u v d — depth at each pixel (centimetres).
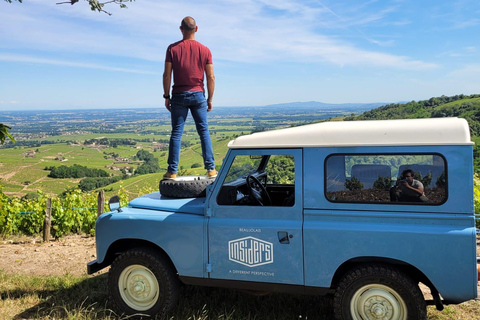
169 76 511
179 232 429
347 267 402
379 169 372
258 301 486
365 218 375
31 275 649
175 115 509
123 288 458
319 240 383
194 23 511
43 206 998
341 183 383
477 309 459
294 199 397
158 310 440
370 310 374
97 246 469
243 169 440
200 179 484
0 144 729
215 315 452
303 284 391
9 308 498
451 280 349
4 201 1024
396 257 362
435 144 355
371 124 389
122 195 1173
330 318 441
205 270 423
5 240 941
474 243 343
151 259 439
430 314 448
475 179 928
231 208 416
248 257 406
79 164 17275
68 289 561
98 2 537
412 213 362
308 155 393
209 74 517
